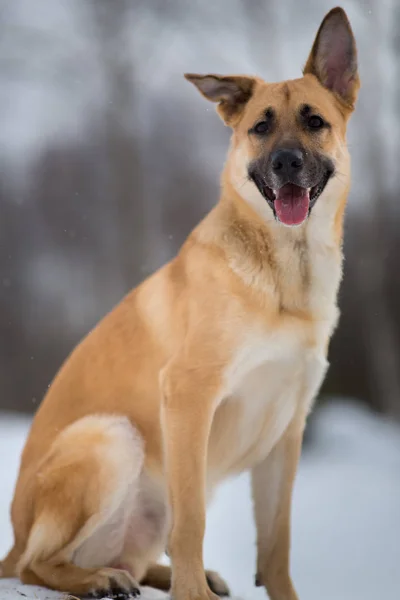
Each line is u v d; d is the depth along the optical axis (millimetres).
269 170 5801
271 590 6133
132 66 25406
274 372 5691
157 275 6230
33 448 6125
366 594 8180
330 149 6059
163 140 24828
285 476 6113
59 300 22484
